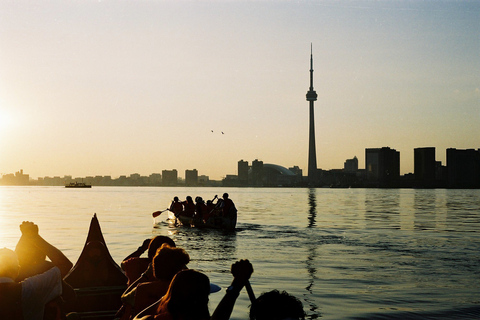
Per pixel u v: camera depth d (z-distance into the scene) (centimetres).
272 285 1023
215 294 935
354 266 1271
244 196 9938
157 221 2902
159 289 420
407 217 3312
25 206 4881
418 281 1067
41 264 470
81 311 627
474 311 804
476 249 1622
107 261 645
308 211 4097
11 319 414
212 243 1809
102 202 6053
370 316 773
